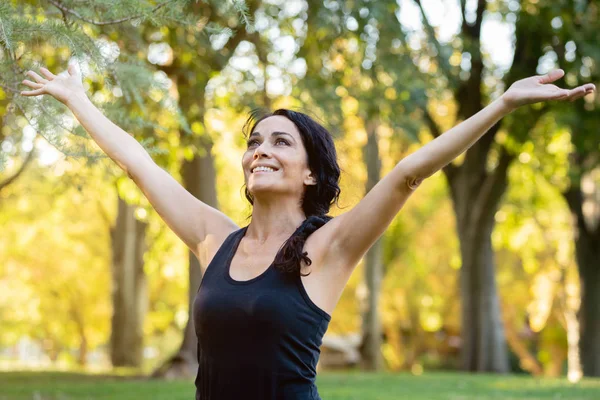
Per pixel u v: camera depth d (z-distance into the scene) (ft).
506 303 103.09
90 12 12.89
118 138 9.97
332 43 40.47
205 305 8.31
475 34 55.42
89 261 104.12
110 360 72.38
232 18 34.71
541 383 41.83
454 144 7.78
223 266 8.63
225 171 80.69
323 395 32.65
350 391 34.86
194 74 35.73
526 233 86.48
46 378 45.55
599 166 56.03
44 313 115.65
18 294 109.19
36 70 13.25
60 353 155.74
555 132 61.00
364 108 40.88
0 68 12.90
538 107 51.37
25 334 132.36
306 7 39.01
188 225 9.50
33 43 13.38
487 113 7.74
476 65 54.39
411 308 103.91
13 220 87.56
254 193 8.79
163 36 32.30
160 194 9.60
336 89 39.63
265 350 8.00
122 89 15.03
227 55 38.86
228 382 8.07
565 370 110.63
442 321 104.06
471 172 57.47
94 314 113.09
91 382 41.68
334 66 42.32
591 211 63.05
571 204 63.05
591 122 50.08
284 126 8.95
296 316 8.05
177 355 46.83
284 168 8.76
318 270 8.36
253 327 8.04
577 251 63.00
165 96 15.93
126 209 72.69
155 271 88.22
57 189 28.50
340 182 10.38
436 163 7.84
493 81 57.16
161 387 36.70
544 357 113.50
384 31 38.75
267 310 8.02
